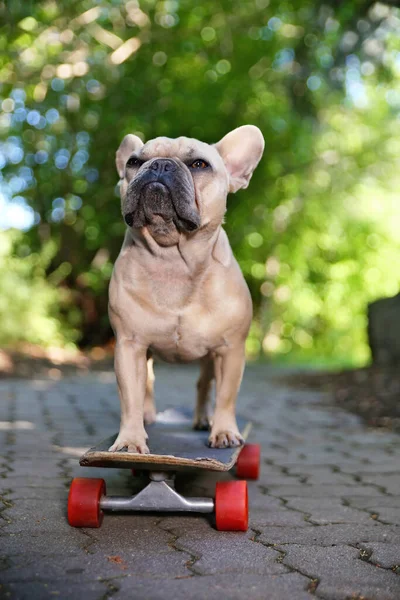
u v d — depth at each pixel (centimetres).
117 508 144
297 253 740
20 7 362
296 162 657
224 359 157
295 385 427
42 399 336
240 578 121
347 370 445
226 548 135
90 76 490
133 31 469
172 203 142
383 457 215
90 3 441
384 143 750
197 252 148
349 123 752
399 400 312
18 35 377
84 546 134
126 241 155
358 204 795
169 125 557
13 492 167
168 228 144
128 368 151
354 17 382
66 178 604
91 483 144
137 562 126
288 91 584
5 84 424
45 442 225
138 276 150
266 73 576
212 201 149
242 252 685
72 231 653
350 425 274
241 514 142
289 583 120
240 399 359
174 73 546
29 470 188
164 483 145
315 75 521
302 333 827
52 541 136
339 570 126
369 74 451
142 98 545
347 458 214
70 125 557
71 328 661
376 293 824
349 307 832
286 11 486
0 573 120
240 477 186
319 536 143
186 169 146
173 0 514
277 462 207
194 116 554
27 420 266
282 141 613
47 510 154
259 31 539
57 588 115
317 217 746
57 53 426
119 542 136
